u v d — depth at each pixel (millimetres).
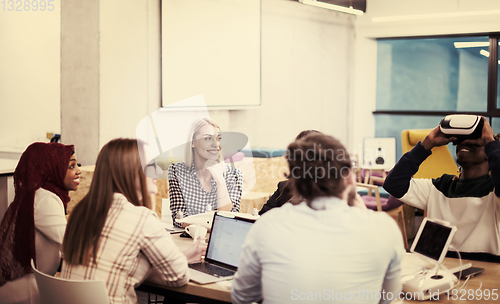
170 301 2004
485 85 6918
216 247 1945
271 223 1302
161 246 1615
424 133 5371
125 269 1592
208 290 1651
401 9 7262
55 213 2139
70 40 4938
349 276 1221
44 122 6082
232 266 1851
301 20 7086
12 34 6164
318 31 7266
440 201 2010
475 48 6926
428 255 1758
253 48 6500
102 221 1616
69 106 5008
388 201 4176
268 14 6738
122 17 4996
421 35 7191
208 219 2348
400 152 7590
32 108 6113
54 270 2189
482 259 1945
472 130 1826
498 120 6832
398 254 1294
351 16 7520
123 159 1688
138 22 5172
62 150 2240
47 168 2203
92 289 1519
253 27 6465
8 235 2105
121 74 5027
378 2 7406
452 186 1989
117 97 4996
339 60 7508
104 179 1679
